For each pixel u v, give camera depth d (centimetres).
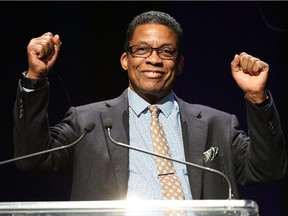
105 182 547
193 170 556
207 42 971
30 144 540
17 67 939
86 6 947
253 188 966
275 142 541
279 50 963
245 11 971
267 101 540
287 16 962
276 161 546
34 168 553
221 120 588
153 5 957
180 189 546
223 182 560
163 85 573
